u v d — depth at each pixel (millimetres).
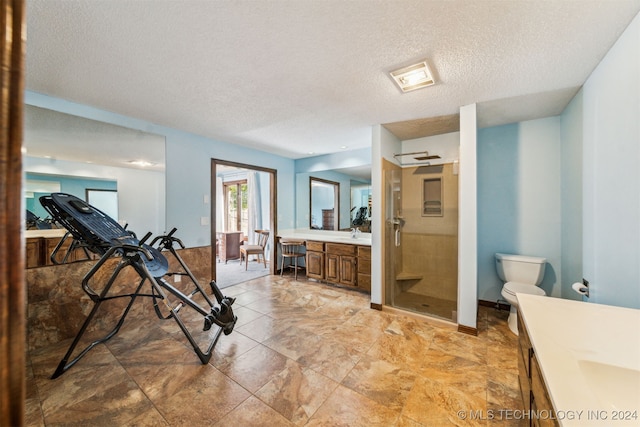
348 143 3777
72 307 2361
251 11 1265
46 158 2252
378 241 3012
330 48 1562
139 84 2004
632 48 1332
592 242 1815
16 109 324
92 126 2484
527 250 2846
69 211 1929
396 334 2416
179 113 2611
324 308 3062
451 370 1873
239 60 1689
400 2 1213
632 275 1381
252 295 3537
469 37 1453
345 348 2174
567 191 2436
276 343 2260
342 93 2160
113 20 1316
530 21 1323
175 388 1692
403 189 3660
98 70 1802
